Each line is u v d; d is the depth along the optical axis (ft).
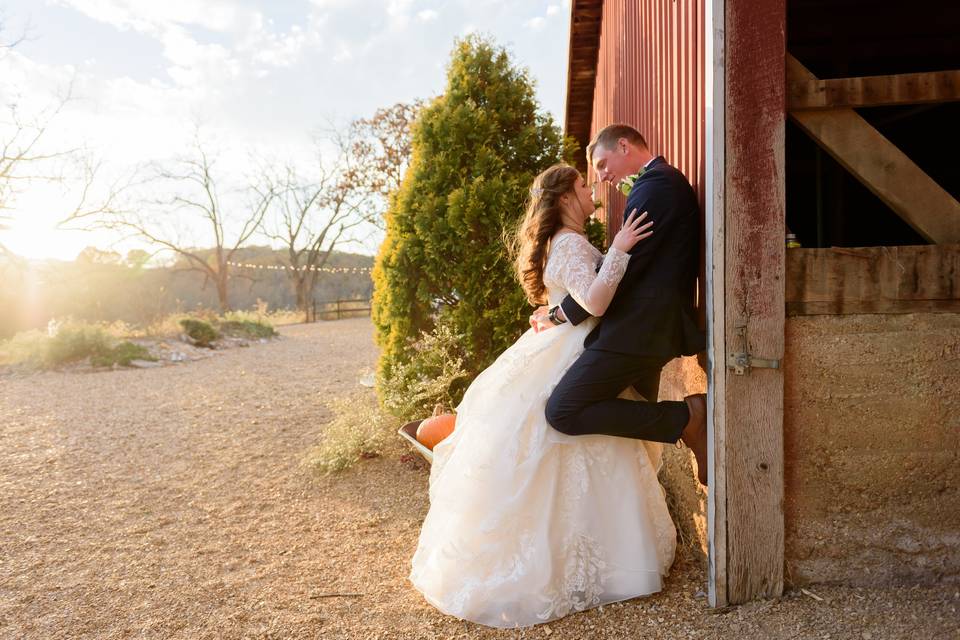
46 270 58.49
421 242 14.49
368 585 9.02
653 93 11.98
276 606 8.48
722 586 7.52
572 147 15.38
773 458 7.34
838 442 7.39
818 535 7.52
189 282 113.70
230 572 9.66
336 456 14.43
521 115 14.99
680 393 10.50
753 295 7.16
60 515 12.33
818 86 7.03
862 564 7.50
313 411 21.15
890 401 7.30
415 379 14.42
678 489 10.32
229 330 47.98
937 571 7.42
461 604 7.84
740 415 7.30
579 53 24.14
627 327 7.54
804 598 7.38
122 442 17.76
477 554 7.97
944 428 7.30
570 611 7.82
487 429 8.18
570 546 7.88
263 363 34.50
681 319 7.64
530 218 8.73
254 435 18.12
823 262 7.23
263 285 122.83
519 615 7.70
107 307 59.06
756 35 6.93
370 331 59.21
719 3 6.91
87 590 9.18
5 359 34.12
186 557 10.28
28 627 8.18
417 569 8.86
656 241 7.52
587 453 8.02
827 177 18.89
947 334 7.20
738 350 7.22
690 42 8.70
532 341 8.45
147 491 13.66
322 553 10.25
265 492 13.35
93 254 61.93
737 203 7.09
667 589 8.15
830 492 7.46
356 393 24.03
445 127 14.48
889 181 7.16
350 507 12.27
